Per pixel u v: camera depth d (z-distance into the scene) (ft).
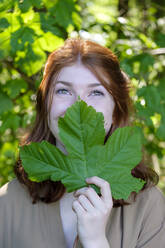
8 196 2.61
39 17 3.22
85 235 2.02
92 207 2.01
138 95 3.56
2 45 3.23
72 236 2.52
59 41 3.32
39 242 2.47
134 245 2.59
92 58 2.28
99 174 1.93
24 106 4.18
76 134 1.91
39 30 3.24
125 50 4.00
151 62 3.71
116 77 2.44
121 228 2.60
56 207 2.53
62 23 3.35
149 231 2.66
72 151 1.91
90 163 1.93
